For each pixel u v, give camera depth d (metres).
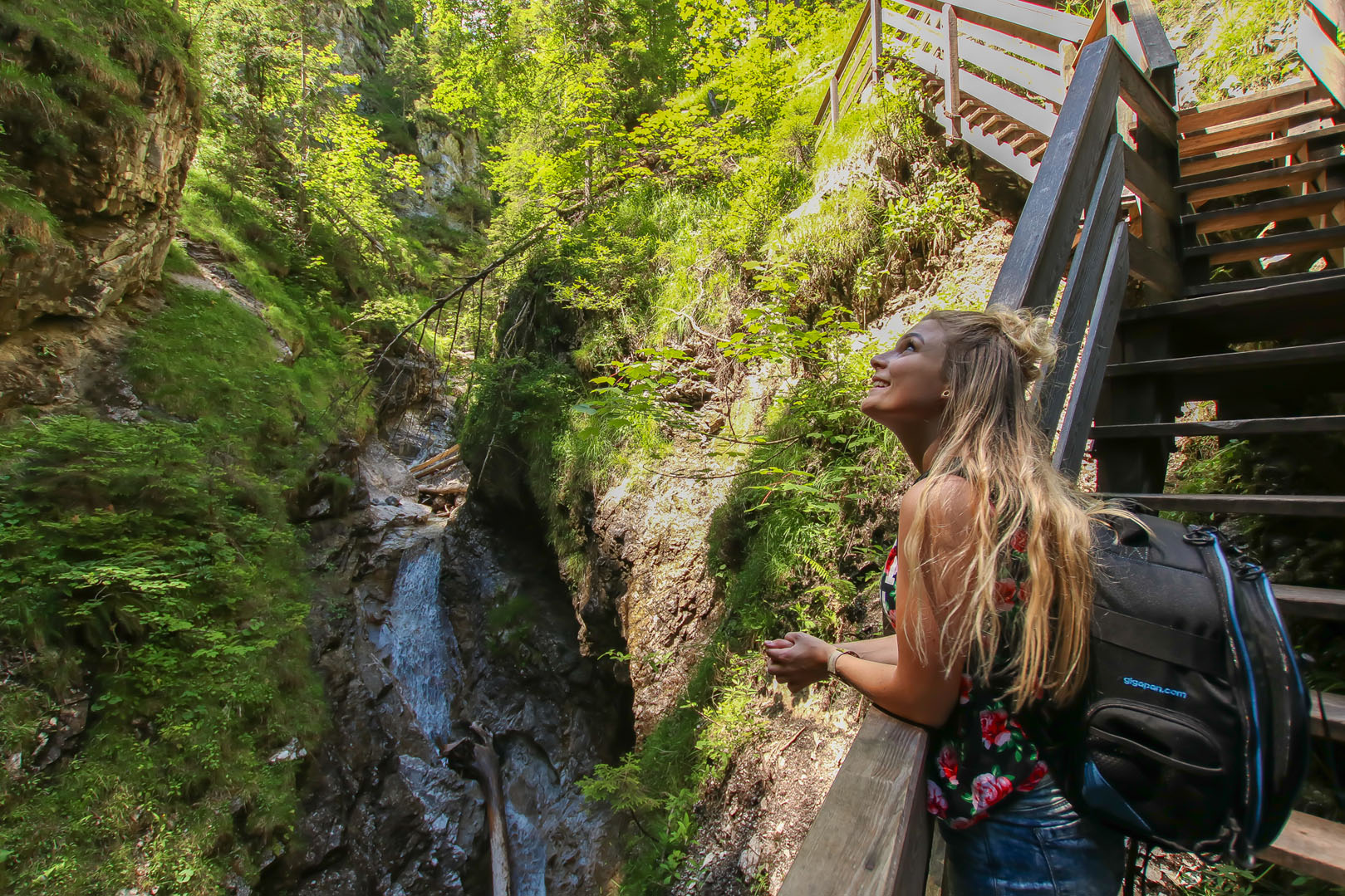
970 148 5.68
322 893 7.52
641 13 12.91
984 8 4.81
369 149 20.97
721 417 7.32
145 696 6.78
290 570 9.87
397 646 11.49
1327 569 2.38
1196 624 0.84
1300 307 2.52
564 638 10.04
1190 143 4.14
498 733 10.11
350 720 9.26
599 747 9.01
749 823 4.51
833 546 4.76
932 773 1.06
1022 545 0.91
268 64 18.06
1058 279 1.91
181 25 10.90
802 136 8.53
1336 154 3.51
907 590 0.96
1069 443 2.02
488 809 9.30
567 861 8.04
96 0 9.45
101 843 5.86
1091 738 0.87
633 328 8.92
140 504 8.01
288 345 13.68
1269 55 4.56
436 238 28.48
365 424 15.06
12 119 8.27
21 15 8.43
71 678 6.47
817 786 4.20
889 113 6.27
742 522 5.86
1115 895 1.01
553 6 12.53
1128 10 3.53
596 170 11.27
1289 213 3.23
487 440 10.88
